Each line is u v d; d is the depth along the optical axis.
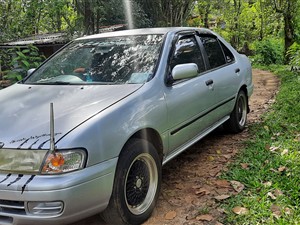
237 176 3.75
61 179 2.38
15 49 7.88
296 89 8.00
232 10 25.28
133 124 2.92
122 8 10.90
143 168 3.11
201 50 4.45
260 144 4.64
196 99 3.92
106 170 2.61
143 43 3.90
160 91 3.36
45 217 2.39
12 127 2.69
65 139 2.47
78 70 3.81
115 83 3.42
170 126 3.46
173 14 13.26
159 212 3.20
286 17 15.12
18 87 3.73
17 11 9.76
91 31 9.88
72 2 9.89
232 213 3.03
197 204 3.29
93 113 2.75
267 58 17.92
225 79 4.73
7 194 2.42
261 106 7.26
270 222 2.79
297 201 3.10
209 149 4.77
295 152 4.18
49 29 13.16
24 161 2.46
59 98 3.15
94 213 2.62
